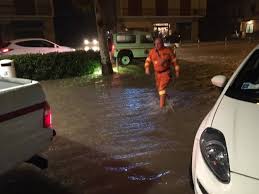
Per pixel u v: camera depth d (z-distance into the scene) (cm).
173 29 3894
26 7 3216
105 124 596
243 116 272
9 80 381
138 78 1095
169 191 355
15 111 295
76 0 1230
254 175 221
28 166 430
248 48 2527
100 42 1171
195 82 994
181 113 648
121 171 407
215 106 307
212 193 234
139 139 513
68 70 1156
